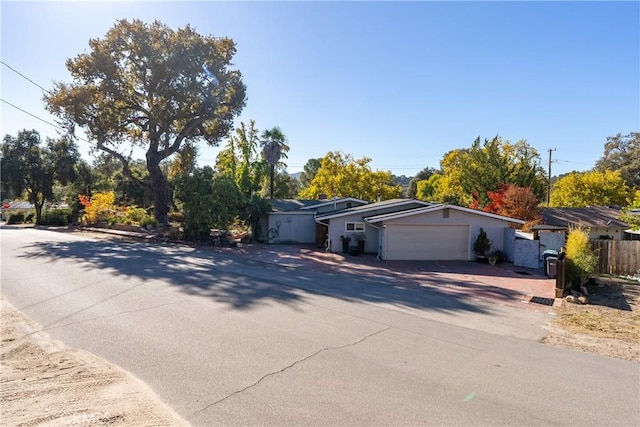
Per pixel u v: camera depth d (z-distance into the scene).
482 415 4.13
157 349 6.03
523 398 4.55
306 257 18.77
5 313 8.04
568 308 9.58
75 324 7.29
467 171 32.53
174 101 29.80
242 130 39.72
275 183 47.81
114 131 30.58
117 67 29.16
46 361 5.57
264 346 6.18
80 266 13.83
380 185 41.56
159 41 28.73
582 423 4.01
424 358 5.79
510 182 29.64
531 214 25.38
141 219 31.28
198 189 23.67
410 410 4.21
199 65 29.69
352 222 21.41
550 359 5.89
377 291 10.95
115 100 29.62
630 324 8.12
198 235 23.92
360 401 4.39
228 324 7.34
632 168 47.12
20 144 41.47
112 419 3.93
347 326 7.37
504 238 18.86
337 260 18.05
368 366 5.43
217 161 41.22
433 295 10.71
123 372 5.17
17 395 4.47
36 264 14.21
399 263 17.66
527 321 8.27
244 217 25.22
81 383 4.82
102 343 6.30
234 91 33.06
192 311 8.21
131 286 10.59
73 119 29.12
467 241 19.11
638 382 5.07
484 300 10.30
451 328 7.48
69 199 43.94
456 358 5.83
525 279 13.86
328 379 4.97
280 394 4.55
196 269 13.61
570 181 39.25
